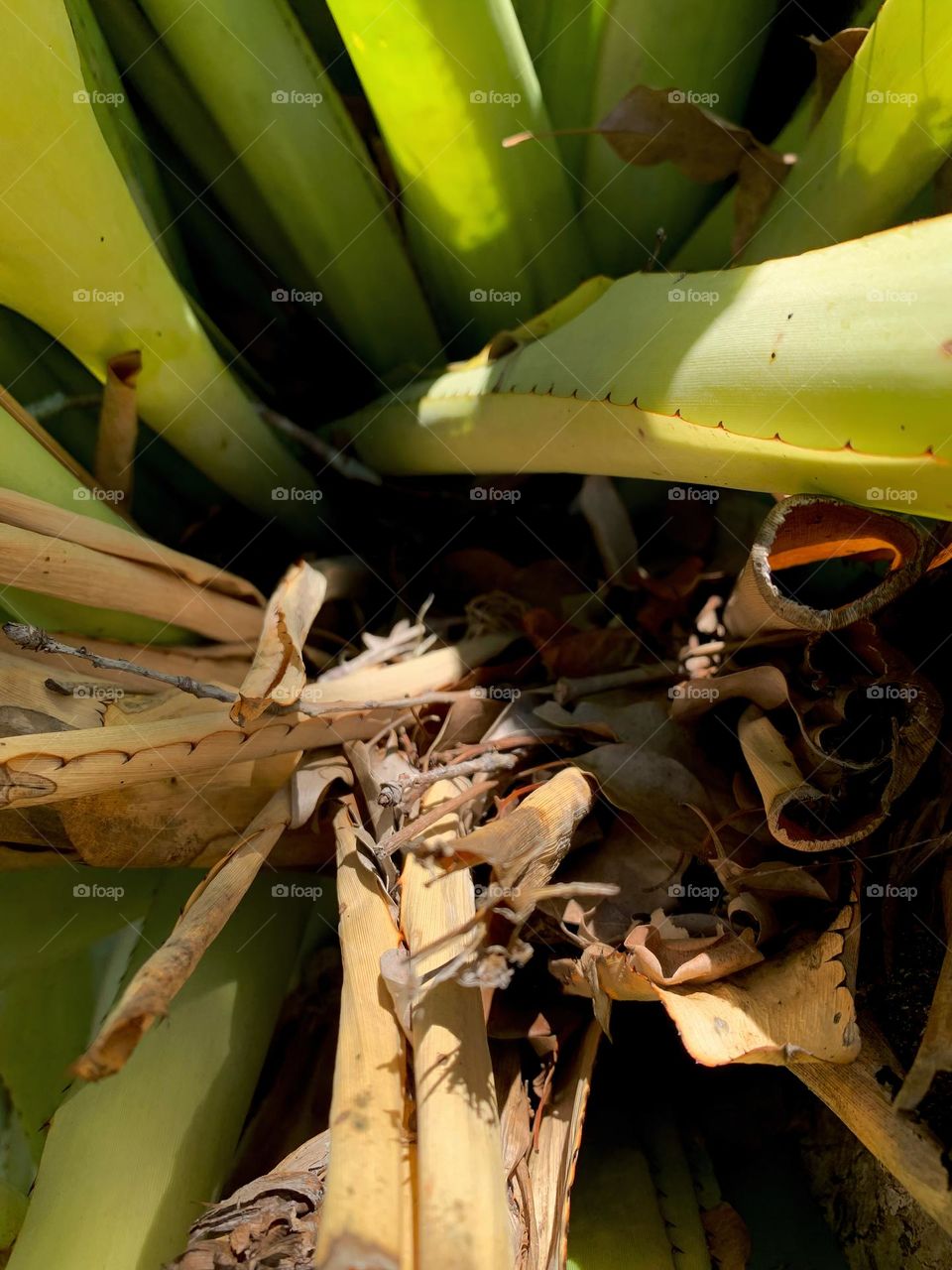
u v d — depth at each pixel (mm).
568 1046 403
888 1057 348
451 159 459
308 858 438
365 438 519
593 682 432
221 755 374
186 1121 393
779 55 530
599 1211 417
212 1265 323
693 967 347
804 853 369
